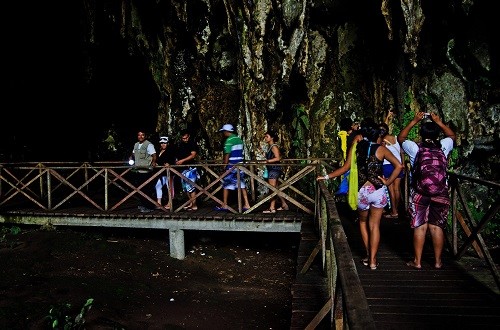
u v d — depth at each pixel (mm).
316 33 11922
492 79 8938
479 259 5324
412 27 9000
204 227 8320
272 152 8070
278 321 6219
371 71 11438
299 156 12570
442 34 9266
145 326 5645
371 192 4625
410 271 4883
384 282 4539
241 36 11984
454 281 4551
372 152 4586
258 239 10648
